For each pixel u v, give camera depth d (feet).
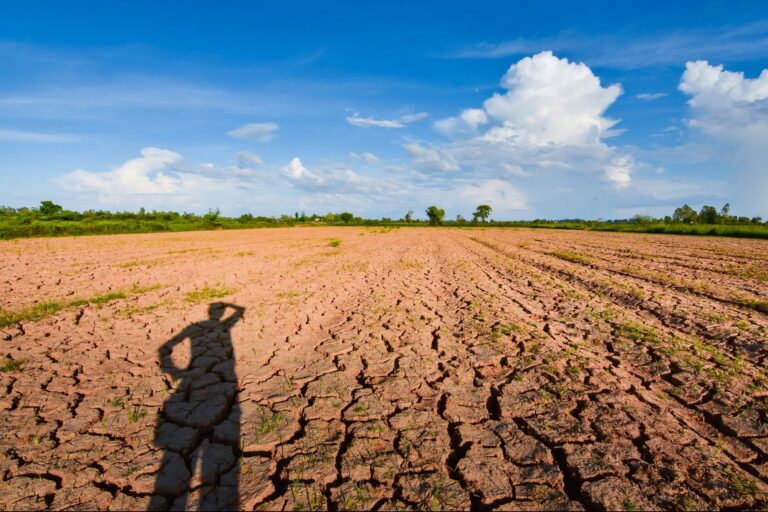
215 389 11.59
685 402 10.49
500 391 11.23
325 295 24.67
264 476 7.83
